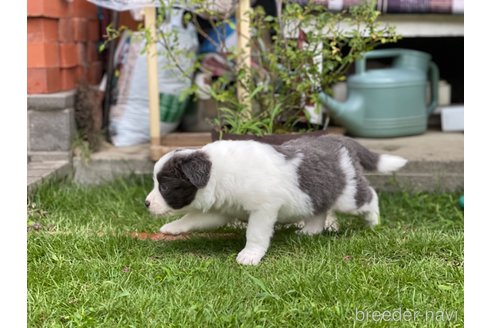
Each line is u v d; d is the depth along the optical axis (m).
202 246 1.71
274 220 1.65
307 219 1.74
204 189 1.61
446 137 2.40
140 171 2.17
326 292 1.47
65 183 2.12
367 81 2.34
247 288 1.50
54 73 2.17
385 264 1.60
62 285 1.51
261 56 2.11
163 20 2.15
